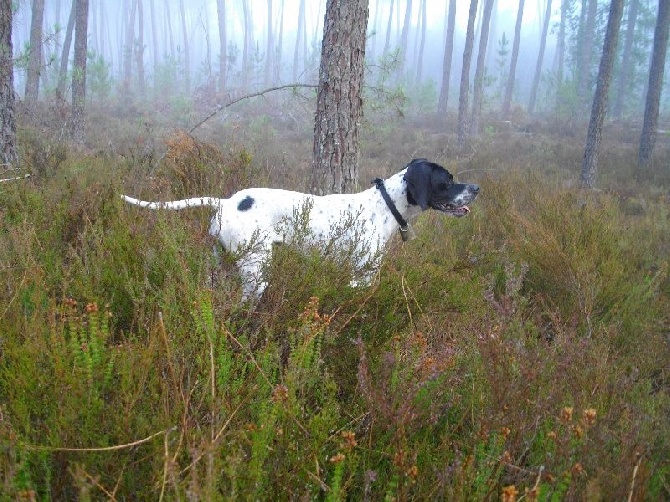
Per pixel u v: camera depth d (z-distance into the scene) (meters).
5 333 2.35
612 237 5.57
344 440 2.11
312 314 2.51
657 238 7.14
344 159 5.71
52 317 2.27
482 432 2.15
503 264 4.73
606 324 4.18
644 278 4.84
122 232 3.50
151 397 2.07
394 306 3.10
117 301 2.99
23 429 1.96
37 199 4.29
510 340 2.63
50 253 3.39
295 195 4.08
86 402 1.95
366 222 4.11
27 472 1.68
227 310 2.80
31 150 7.23
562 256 4.66
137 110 25.30
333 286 3.07
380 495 2.02
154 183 5.09
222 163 5.91
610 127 24.72
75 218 3.93
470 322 3.12
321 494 2.03
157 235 3.43
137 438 1.91
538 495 1.76
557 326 3.46
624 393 2.78
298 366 2.24
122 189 4.37
